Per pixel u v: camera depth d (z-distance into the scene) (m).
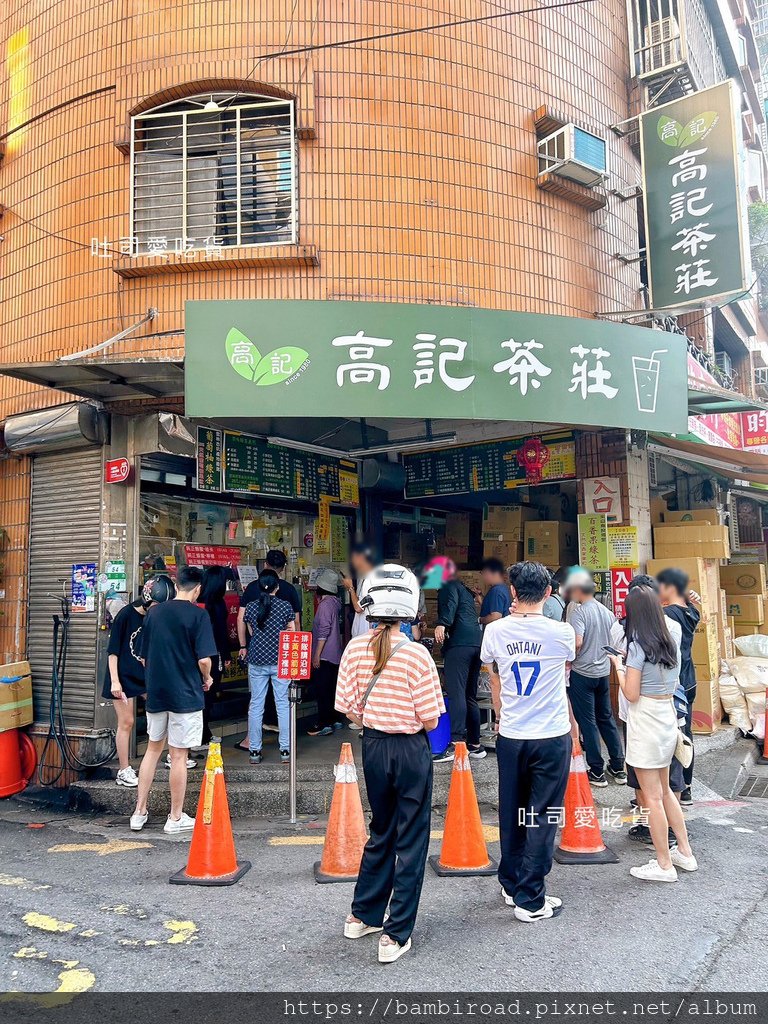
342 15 6.62
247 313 5.53
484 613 6.57
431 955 3.36
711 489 10.55
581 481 7.82
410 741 3.46
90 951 3.47
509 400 5.80
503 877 3.92
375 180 6.53
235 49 6.56
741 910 3.80
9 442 6.90
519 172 7.05
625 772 6.16
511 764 3.80
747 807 5.75
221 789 4.46
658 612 4.29
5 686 6.45
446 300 6.56
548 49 7.41
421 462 8.77
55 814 6.00
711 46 11.80
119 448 6.61
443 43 6.81
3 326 7.38
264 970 3.25
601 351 6.20
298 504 8.29
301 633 5.48
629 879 4.25
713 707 7.67
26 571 6.99
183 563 7.19
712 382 9.06
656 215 7.33
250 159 6.61
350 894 4.10
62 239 6.93
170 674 5.30
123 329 6.54
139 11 6.79
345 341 5.58
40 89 7.26
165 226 6.64
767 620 10.38
